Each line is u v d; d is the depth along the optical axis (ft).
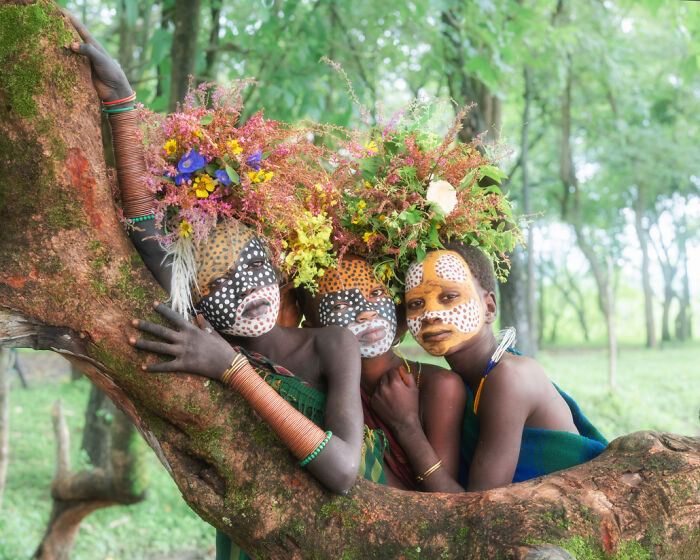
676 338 101.60
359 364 6.69
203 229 6.07
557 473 5.90
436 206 7.12
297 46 19.11
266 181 6.35
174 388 5.92
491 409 7.08
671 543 5.40
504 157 7.72
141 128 6.36
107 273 5.92
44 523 24.04
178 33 14.58
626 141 59.98
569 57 31.14
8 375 19.04
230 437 5.95
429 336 7.22
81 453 27.61
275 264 6.80
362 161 7.36
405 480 7.42
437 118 7.89
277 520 5.77
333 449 5.71
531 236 50.08
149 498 26.53
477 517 5.52
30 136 5.63
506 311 28.96
